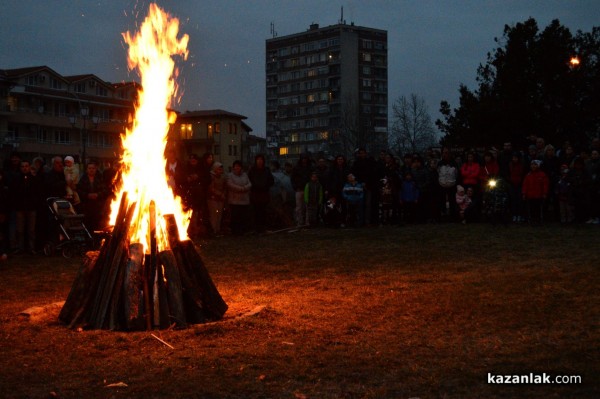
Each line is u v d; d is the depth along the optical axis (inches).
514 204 815.7
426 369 252.5
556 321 319.3
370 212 829.8
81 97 2760.8
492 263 512.1
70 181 677.9
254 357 271.4
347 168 834.8
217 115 3238.2
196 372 252.1
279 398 223.8
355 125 3225.9
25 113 2610.7
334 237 714.8
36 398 225.8
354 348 283.9
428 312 348.8
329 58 4862.2
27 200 643.5
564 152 822.5
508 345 284.0
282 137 5083.7
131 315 322.0
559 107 1587.1
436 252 584.4
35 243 664.4
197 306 341.4
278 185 894.4
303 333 311.3
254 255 600.1
